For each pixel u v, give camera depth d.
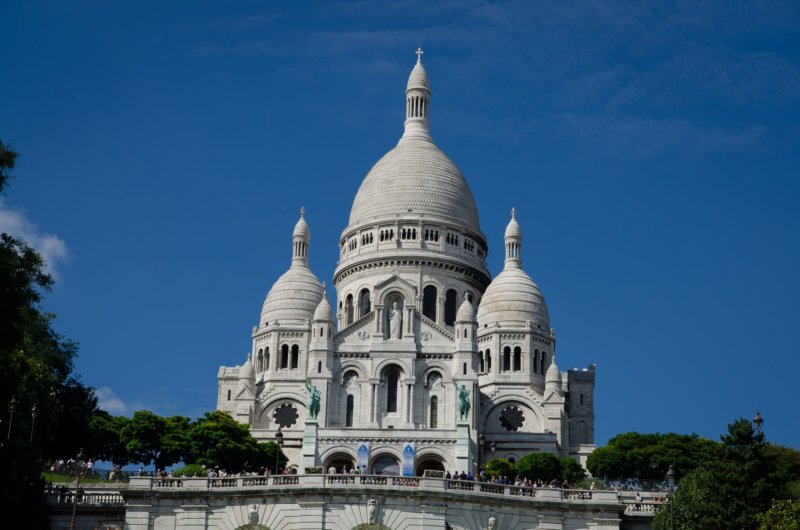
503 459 193.88
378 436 193.88
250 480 111.06
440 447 192.75
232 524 109.38
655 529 113.12
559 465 182.38
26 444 114.38
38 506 111.94
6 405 110.44
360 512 107.62
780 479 120.44
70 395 168.50
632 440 179.50
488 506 109.81
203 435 170.00
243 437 175.88
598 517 111.31
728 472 115.75
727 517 112.56
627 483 165.62
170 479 111.44
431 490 108.25
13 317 105.25
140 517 110.38
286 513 108.62
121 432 168.88
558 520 111.00
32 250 110.06
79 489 116.50
